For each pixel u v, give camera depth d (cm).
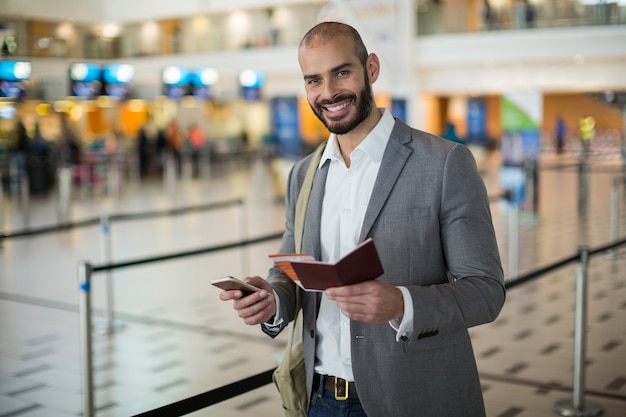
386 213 202
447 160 200
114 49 2398
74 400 451
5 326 616
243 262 796
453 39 1959
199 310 663
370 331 202
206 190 1817
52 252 994
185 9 2484
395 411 201
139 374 494
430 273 202
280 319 213
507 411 419
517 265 794
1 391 465
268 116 3097
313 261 176
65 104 2289
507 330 576
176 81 1912
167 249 1003
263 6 2389
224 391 255
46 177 1780
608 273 775
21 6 2275
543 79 1983
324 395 216
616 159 2591
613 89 1973
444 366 201
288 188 234
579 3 1834
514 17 1905
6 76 1366
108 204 1543
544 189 1686
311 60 200
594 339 550
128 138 2631
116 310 667
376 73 213
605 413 414
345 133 206
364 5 1952
